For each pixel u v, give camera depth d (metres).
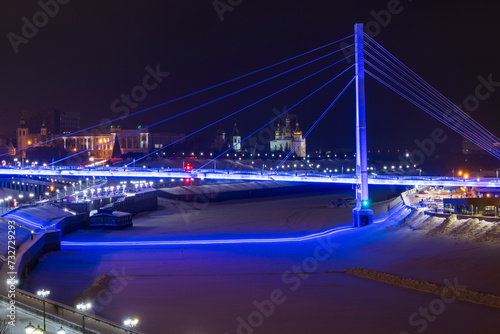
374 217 154.88
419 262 82.81
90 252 101.50
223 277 78.69
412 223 110.62
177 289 70.69
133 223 157.38
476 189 164.62
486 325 55.31
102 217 139.75
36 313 48.22
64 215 136.62
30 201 152.38
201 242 116.69
